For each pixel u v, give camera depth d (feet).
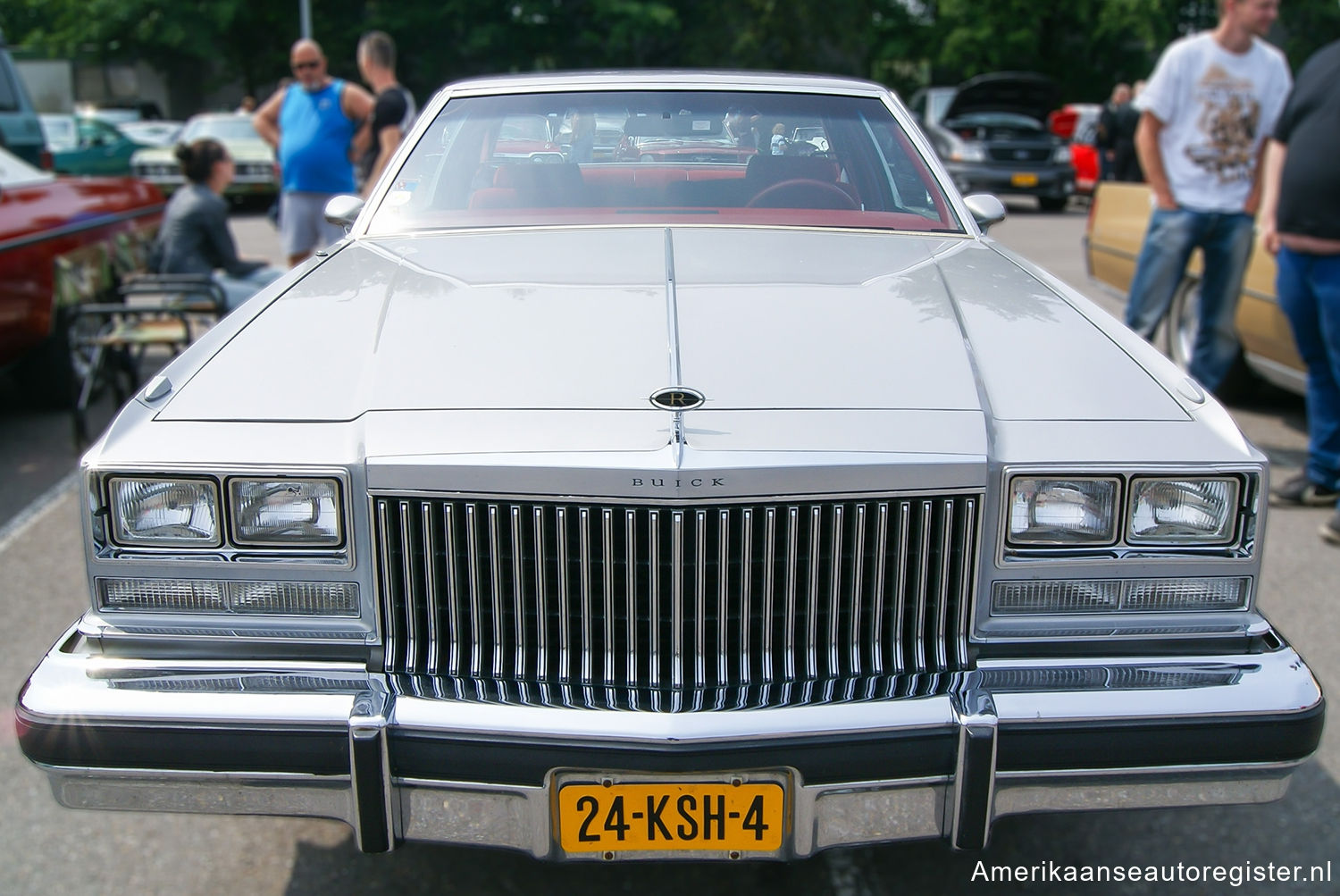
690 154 9.77
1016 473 5.99
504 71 89.61
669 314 6.89
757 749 5.65
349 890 7.36
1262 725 5.91
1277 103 14.94
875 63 99.25
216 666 6.03
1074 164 54.03
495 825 5.85
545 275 7.62
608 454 5.76
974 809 5.81
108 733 5.82
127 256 19.72
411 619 6.06
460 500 5.88
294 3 84.94
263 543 6.07
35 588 11.81
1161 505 6.13
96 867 7.54
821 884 7.46
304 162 20.54
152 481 6.05
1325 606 11.32
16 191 16.88
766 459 5.74
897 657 6.04
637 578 5.85
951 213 9.55
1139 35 90.12
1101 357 6.75
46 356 17.60
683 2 89.56
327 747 5.78
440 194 9.53
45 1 90.38
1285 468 15.43
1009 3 94.12
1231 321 16.07
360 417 6.14
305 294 7.52
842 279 7.64
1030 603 6.17
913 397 6.20
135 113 84.02
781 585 5.96
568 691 5.86
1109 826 8.07
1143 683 5.95
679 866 7.66
